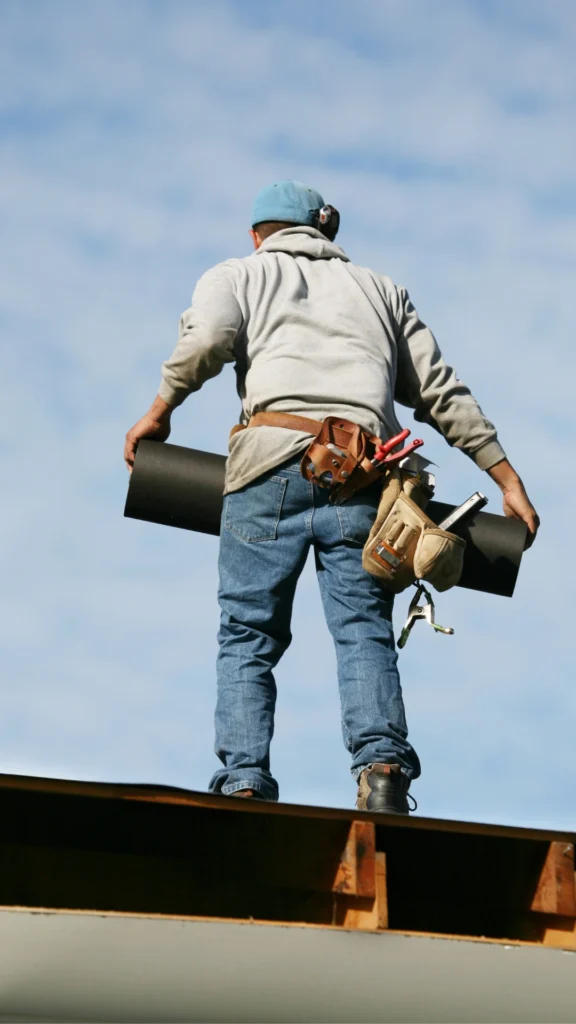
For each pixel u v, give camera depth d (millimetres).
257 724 7035
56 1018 5020
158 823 5797
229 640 7254
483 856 6059
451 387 7969
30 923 5031
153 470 7781
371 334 7699
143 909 5801
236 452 7383
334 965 5324
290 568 7293
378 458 7246
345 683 7055
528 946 5590
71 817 5719
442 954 5473
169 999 5125
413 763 6895
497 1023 5496
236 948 5219
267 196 8211
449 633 7219
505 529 7914
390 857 6035
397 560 7199
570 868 5855
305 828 5719
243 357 7637
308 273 7879
